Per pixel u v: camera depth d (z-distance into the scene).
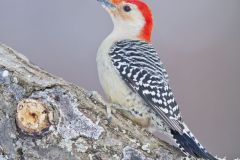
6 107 8.49
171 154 8.99
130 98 10.41
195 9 15.95
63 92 8.63
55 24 14.74
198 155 9.46
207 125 13.70
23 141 8.44
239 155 13.33
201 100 13.91
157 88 10.41
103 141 8.72
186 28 15.44
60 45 14.42
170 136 10.27
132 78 10.42
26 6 14.80
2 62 8.80
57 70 14.05
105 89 10.70
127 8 11.54
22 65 8.88
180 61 14.41
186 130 10.08
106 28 14.92
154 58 10.88
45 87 8.59
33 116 8.36
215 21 15.68
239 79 14.26
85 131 8.65
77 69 14.08
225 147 13.52
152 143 8.98
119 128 8.90
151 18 11.60
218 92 14.07
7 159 8.52
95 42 14.68
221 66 14.42
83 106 8.72
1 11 14.68
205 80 14.17
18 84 8.59
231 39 15.19
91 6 15.12
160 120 10.30
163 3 15.81
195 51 14.63
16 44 14.24
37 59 14.15
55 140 8.49
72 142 8.57
